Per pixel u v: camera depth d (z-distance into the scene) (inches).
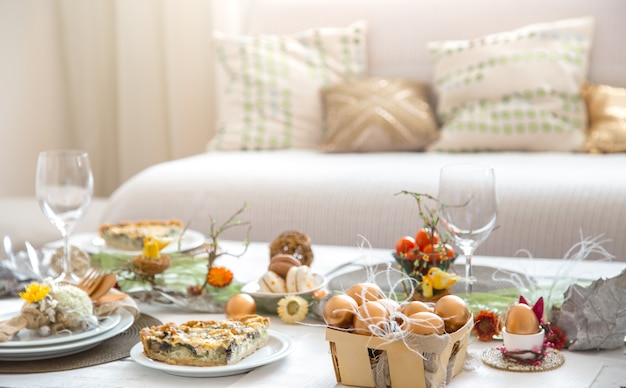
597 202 74.0
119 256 53.3
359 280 46.1
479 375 35.6
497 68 103.7
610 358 37.5
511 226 75.8
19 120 138.6
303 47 114.3
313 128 111.0
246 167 91.6
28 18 139.5
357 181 83.9
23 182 139.9
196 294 46.1
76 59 145.9
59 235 100.2
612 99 100.4
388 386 34.3
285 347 38.3
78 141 148.1
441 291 41.4
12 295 48.8
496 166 86.4
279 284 45.1
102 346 39.8
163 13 140.5
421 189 80.7
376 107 105.2
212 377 35.9
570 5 107.0
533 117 100.9
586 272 49.6
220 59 114.7
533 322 36.7
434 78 109.2
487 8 110.1
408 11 113.9
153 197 89.6
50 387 34.9
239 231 86.0
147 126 142.6
